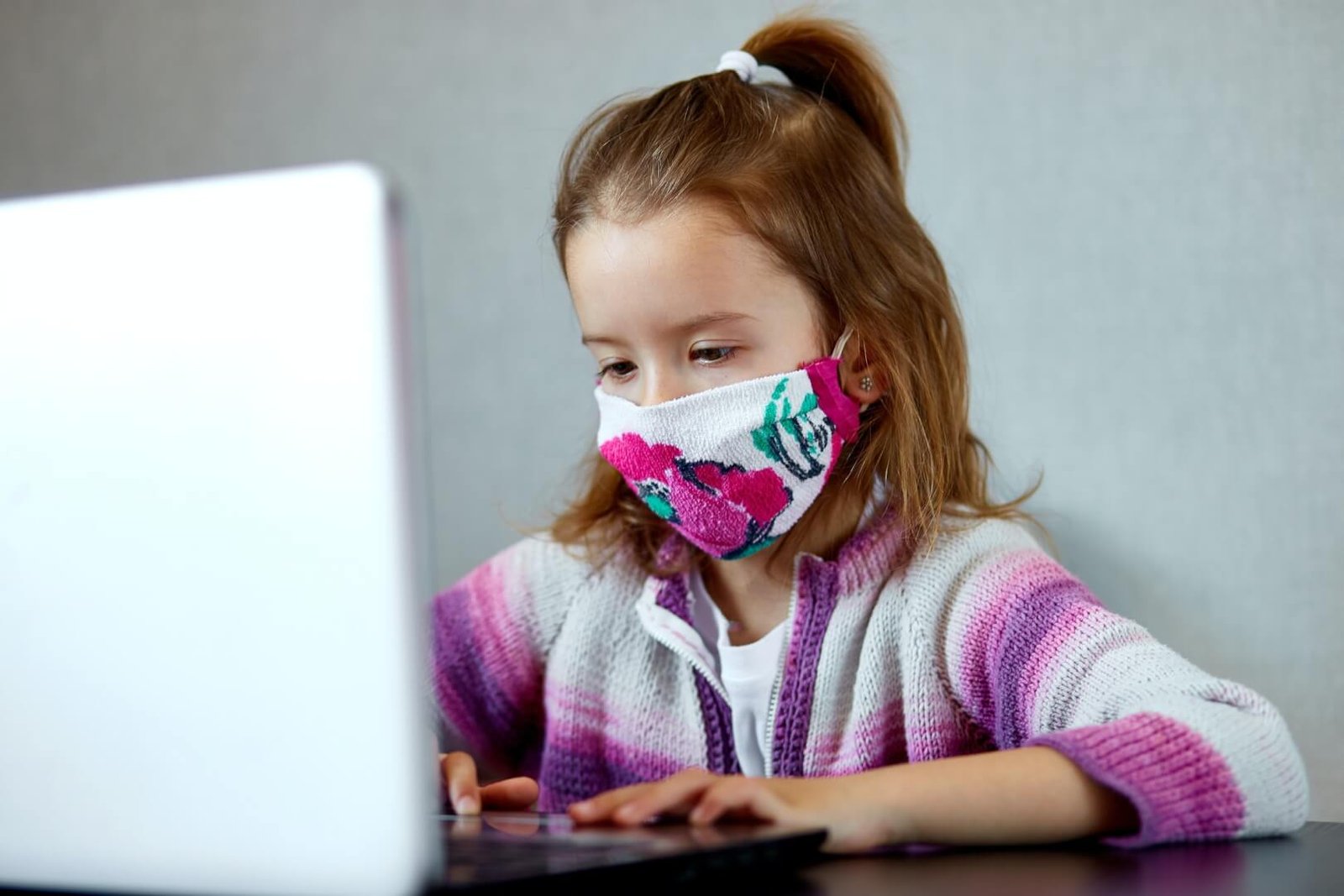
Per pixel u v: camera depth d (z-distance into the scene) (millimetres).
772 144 956
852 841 589
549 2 1686
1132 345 1452
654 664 1020
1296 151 1396
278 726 411
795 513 937
